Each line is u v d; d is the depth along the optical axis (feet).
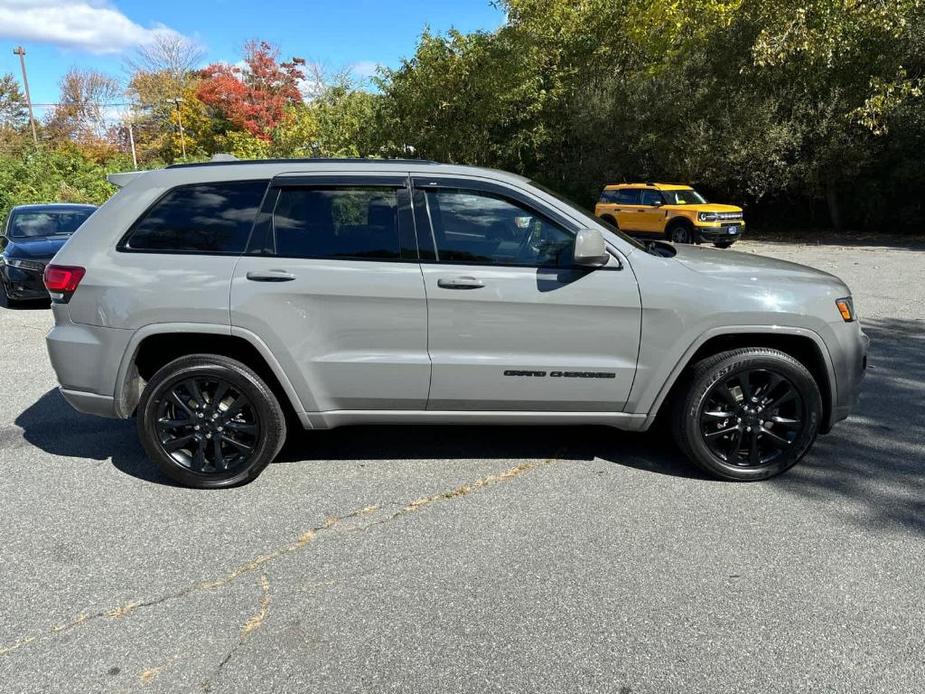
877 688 7.86
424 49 65.67
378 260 12.45
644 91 71.67
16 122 181.27
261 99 136.77
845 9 56.44
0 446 15.25
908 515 11.85
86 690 7.93
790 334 12.64
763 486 13.01
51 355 12.96
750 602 9.43
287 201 12.64
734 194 73.87
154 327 12.41
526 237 12.60
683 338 12.50
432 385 12.69
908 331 25.71
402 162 12.96
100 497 12.76
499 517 11.87
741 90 67.05
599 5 83.10
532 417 13.11
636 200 60.59
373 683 7.99
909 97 63.26
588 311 12.48
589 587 9.80
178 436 13.00
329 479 13.47
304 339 12.44
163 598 9.66
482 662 8.32
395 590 9.78
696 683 7.95
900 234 70.85
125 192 12.97
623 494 12.69
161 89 165.27
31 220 35.86
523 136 81.71
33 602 9.59
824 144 65.98
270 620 9.16
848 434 15.58
